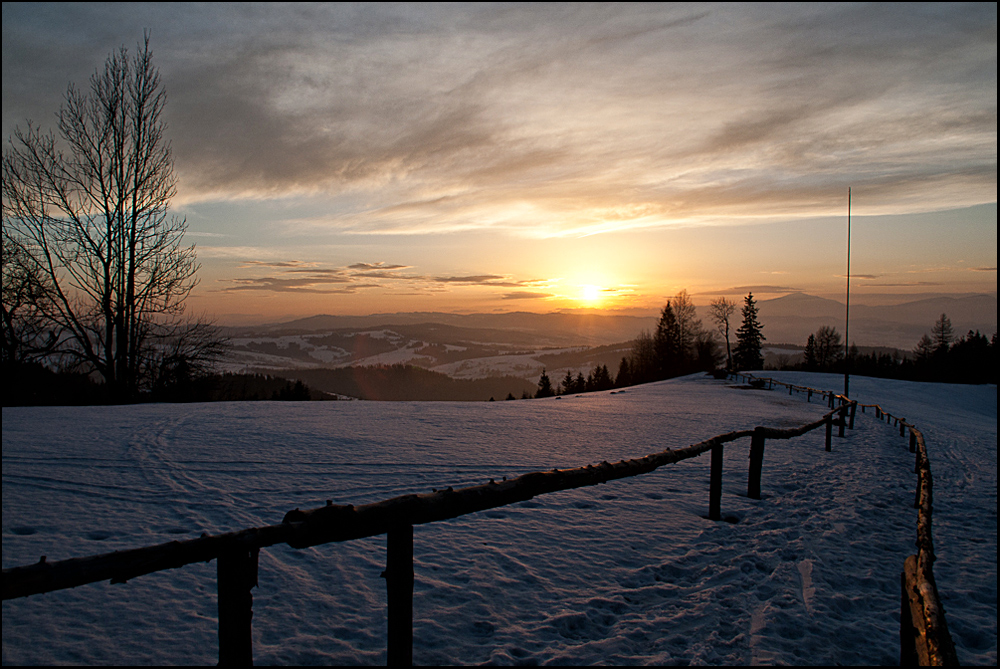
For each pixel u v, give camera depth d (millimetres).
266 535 2744
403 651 3332
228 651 2656
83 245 25000
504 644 4109
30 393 25062
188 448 11516
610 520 7410
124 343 25734
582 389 103812
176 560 2479
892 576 5840
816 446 15883
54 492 7852
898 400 43500
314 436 13867
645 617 4656
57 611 4359
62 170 24812
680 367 102125
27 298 23953
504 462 11477
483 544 6270
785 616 4629
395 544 3332
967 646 4512
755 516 7852
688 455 6938
